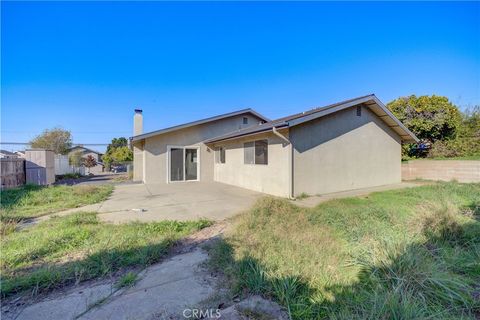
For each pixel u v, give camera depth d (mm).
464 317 1896
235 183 11797
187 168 13859
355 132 9734
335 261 2877
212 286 2555
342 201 6699
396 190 8789
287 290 2234
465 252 3000
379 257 2746
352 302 2111
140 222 5000
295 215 4988
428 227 3721
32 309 2195
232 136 10859
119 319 2049
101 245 3486
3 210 5906
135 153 15625
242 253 3037
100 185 11305
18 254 3197
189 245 3830
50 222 4969
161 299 2330
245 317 2023
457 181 10359
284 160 8297
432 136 14484
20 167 11914
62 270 2789
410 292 2129
